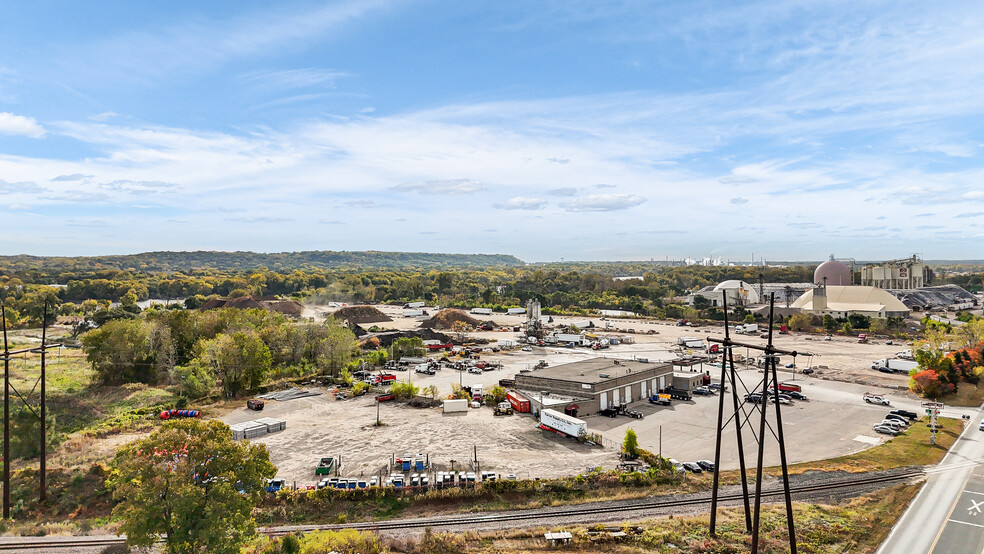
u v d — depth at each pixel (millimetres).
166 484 40219
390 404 105188
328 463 69188
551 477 66812
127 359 118562
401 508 59938
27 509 58531
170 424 42719
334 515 58281
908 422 91875
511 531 53531
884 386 119062
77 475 64875
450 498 61688
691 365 128500
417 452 76250
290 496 60594
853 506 58750
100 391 110000
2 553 48531
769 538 51375
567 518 56812
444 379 128125
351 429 87938
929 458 74188
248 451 45438
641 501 60969
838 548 49594
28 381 111562
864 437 83750
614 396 102625
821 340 186625
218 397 109812
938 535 52156
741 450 53219
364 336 186875
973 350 125875
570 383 101312
